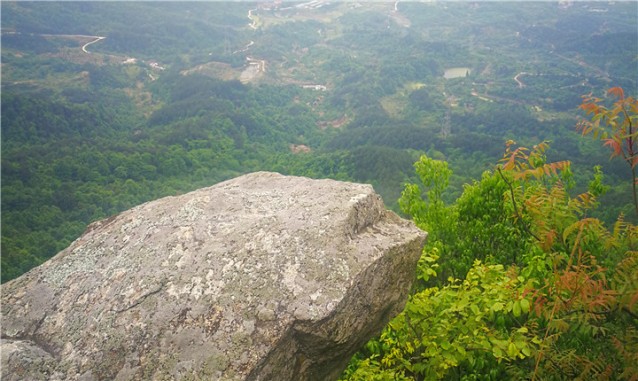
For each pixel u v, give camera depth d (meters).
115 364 2.99
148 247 3.62
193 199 4.03
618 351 3.52
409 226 3.99
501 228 6.96
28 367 3.05
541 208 4.02
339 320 3.15
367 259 3.38
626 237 3.73
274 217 3.64
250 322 3.02
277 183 4.39
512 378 4.22
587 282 3.08
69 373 3.01
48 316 3.41
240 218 3.73
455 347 4.22
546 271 4.80
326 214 3.60
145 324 3.12
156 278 3.35
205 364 2.88
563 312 3.59
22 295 3.60
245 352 2.91
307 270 3.23
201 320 3.07
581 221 3.41
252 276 3.22
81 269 3.67
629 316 3.61
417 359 4.65
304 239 3.39
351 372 4.52
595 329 3.51
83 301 3.41
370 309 3.41
